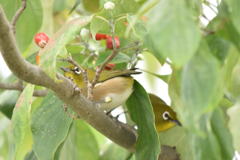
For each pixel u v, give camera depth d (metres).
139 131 8.82
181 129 11.20
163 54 4.84
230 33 5.86
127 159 10.95
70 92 8.26
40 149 9.25
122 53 9.71
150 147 8.63
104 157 11.66
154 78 13.97
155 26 4.95
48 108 9.55
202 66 5.08
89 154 11.52
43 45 8.31
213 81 5.02
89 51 10.04
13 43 6.97
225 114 7.79
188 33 4.86
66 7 13.84
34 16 10.88
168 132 11.35
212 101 5.09
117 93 10.84
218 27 5.95
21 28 10.90
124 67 11.54
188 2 5.06
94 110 8.84
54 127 9.38
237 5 5.14
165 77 10.55
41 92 10.52
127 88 9.33
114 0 8.48
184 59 4.78
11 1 10.77
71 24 7.24
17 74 7.43
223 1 6.04
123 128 9.48
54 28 13.77
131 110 9.14
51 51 6.97
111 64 11.43
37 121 9.46
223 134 6.38
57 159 9.77
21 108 8.03
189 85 5.07
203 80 5.04
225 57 5.97
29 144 8.70
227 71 6.23
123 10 8.55
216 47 6.02
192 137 6.28
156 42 4.89
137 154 8.72
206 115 5.98
